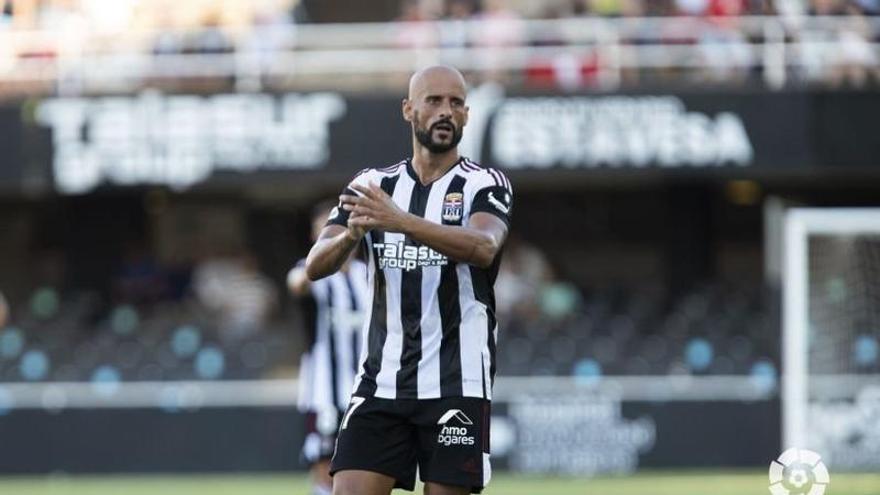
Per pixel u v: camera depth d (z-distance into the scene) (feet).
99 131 177.17
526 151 176.35
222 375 173.27
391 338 69.72
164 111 176.86
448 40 183.11
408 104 70.33
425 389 68.95
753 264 217.15
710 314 182.09
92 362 173.99
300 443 167.63
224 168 177.06
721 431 165.58
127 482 162.71
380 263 69.72
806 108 176.65
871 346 156.35
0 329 182.60
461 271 68.80
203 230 217.36
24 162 177.06
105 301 208.85
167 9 183.42
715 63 180.55
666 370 168.35
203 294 200.23
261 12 184.44
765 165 176.45
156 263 210.59
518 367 169.27
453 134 69.10
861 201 209.36
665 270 216.13
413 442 70.23
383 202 65.57
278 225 218.38
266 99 177.37
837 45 178.40
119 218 210.79
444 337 69.05
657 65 180.65
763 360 167.94
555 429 166.40
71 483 161.89
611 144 176.55
